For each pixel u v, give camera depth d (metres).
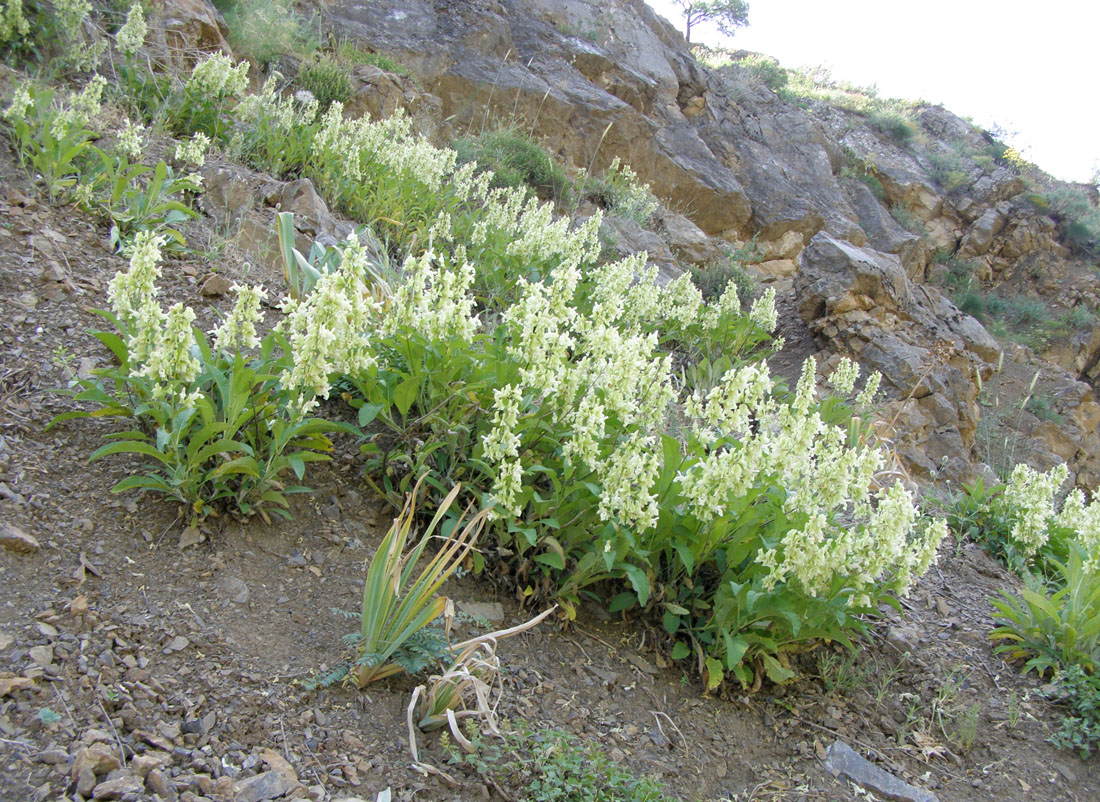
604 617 4.25
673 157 17.22
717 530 4.01
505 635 3.26
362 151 8.05
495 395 3.78
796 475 4.48
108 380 4.08
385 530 4.12
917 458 8.61
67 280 4.64
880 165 25.61
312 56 11.98
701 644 4.16
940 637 5.07
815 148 21.61
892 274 11.84
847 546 3.88
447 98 14.54
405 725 3.11
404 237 7.67
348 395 4.43
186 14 9.27
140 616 3.12
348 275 3.83
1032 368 17.16
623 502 3.81
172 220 5.70
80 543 3.30
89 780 2.40
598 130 15.77
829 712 4.15
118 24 8.33
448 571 3.30
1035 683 4.75
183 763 2.64
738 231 18.22
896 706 4.37
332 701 3.10
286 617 3.43
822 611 4.00
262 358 4.02
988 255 25.91
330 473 4.29
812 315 11.38
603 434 3.93
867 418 8.23
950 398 10.30
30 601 2.97
